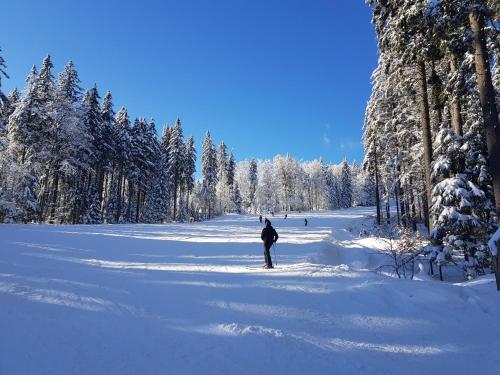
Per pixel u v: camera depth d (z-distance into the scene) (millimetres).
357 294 6523
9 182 30000
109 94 46438
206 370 3621
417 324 5445
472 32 10406
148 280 7141
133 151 49000
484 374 3945
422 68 15328
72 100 37938
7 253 9766
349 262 18344
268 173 97938
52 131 34750
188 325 4797
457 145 12844
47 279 6438
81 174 40406
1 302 4898
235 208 90500
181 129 63188
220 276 7887
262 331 4688
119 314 4992
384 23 15859
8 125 33656
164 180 59500
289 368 3795
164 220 57219
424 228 32406
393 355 4359
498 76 17172
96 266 8961
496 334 5129
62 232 20391
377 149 38781
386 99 31109
